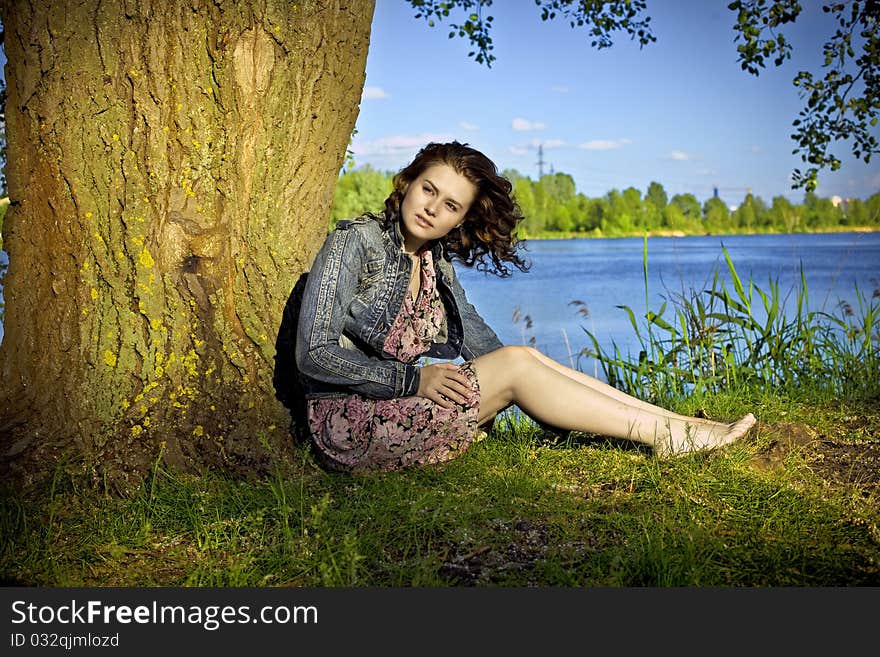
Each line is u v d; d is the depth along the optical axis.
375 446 3.19
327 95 3.41
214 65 3.15
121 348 3.12
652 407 3.57
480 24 6.38
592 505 2.98
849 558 2.59
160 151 3.12
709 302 5.58
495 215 3.21
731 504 2.99
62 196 3.12
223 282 3.27
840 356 5.39
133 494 3.01
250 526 2.76
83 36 3.04
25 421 3.09
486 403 3.32
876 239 63.81
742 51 5.75
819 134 5.98
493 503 2.99
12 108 3.17
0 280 3.29
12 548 2.62
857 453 3.68
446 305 3.48
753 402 4.75
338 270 3.06
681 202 94.06
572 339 12.53
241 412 3.29
